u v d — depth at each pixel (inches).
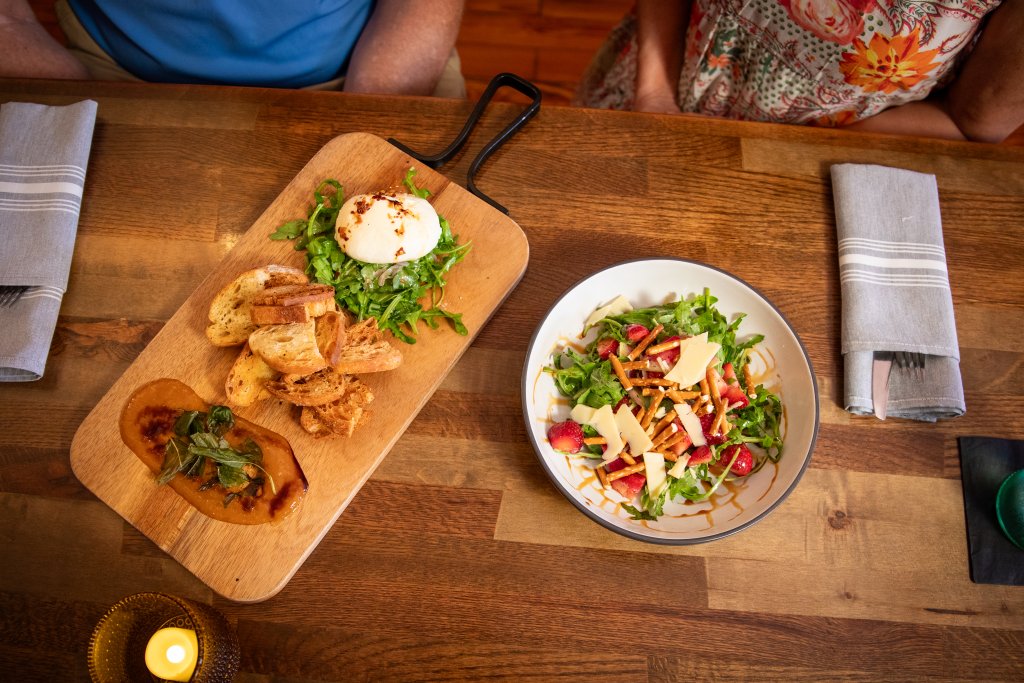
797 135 56.6
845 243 52.3
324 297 45.7
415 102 56.4
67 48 70.7
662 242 53.5
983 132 61.7
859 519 46.1
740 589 44.3
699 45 64.6
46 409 47.6
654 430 44.8
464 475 46.3
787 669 42.9
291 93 56.4
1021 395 50.0
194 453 42.9
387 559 44.2
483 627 43.1
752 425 46.3
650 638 43.2
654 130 56.4
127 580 43.6
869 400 48.2
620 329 48.0
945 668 43.1
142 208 53.4
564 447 44.6
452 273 50.5
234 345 47.6
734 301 48.4
